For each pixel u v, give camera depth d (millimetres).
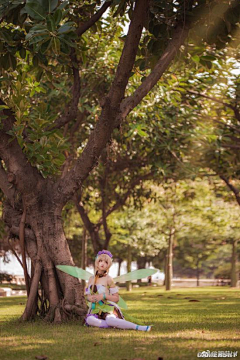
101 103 8602
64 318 8609
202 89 16969
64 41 7695
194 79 16656
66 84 15234
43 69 10312
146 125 16172
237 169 19328
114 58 15578
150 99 15414
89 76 15461
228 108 18250
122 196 22047
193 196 25547
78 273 8336
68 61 10648
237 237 36719
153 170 18438
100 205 24250
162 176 19672
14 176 8977
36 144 8938
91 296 7637
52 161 9242
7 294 23828
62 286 8922
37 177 9219
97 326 7512
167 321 8820
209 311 11398
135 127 15570
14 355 5289
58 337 6551
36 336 6703
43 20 7648
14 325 8250
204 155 18750
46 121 9031
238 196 22672
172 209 30406
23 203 9250
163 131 16922
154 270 7828
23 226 9242
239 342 6004
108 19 14523
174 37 8977
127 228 32312
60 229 9148
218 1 8539
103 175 20688
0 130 8953
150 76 9055
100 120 8750
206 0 8711
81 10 10836
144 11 8055
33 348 5699
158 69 9016
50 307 8773
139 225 31734
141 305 13727
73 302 8758
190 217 31734
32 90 11945
